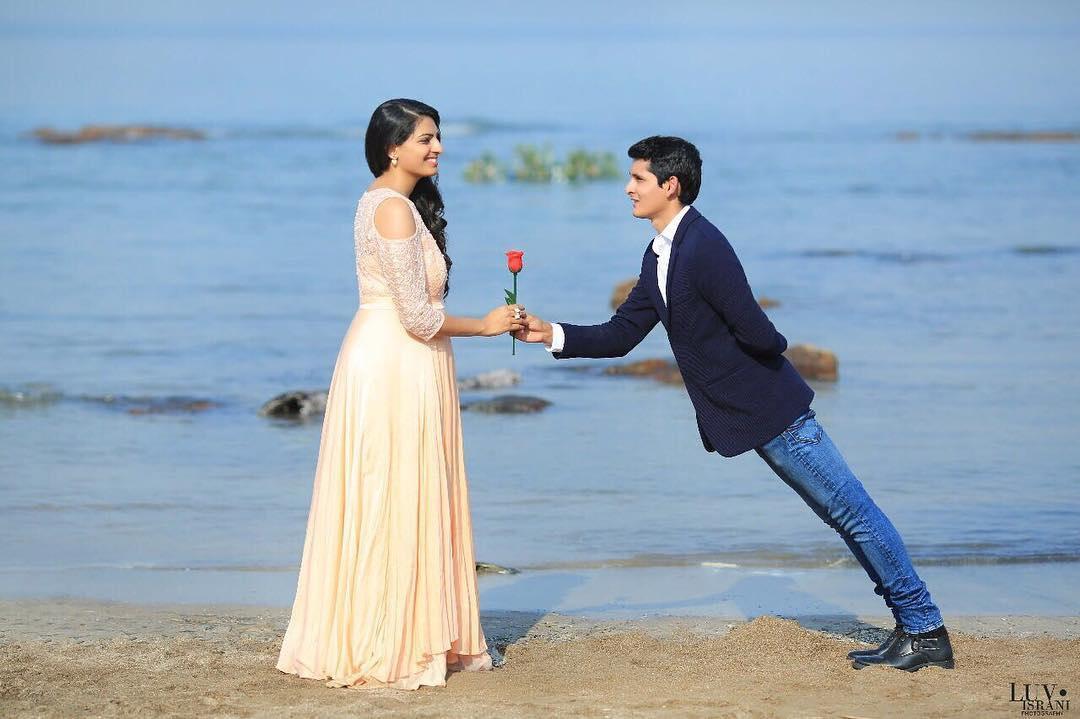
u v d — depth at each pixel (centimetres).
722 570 827
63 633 684
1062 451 1134
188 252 2464
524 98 7600
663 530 920
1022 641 654
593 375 1498
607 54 16688
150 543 889
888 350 1595
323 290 2067
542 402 1335
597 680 590
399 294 574
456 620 595
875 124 5766
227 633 682
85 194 3422
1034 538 888
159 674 597
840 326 1752
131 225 2844
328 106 7156
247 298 1994
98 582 798
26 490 1031
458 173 4031
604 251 2455
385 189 587
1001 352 1577
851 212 3038
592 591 781
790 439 588
